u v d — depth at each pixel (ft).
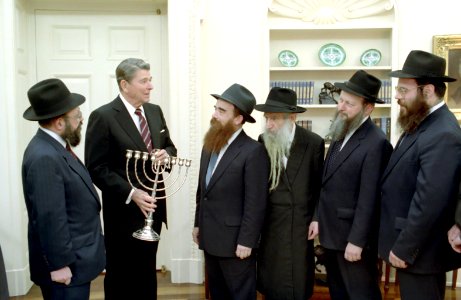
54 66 12.05
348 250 7.16
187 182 11.65
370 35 12.34
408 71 6.54
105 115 8.20
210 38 11.82
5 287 8.18
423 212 5.98
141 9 12.12
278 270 7.82
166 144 9.28
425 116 6.46
